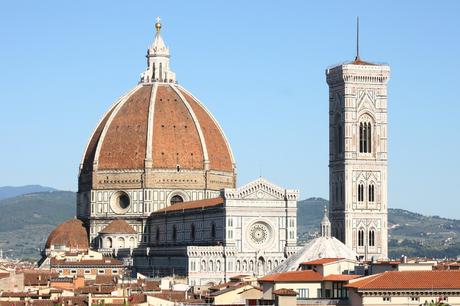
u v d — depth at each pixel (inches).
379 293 7568.9
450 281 7677.2
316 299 7854.3
